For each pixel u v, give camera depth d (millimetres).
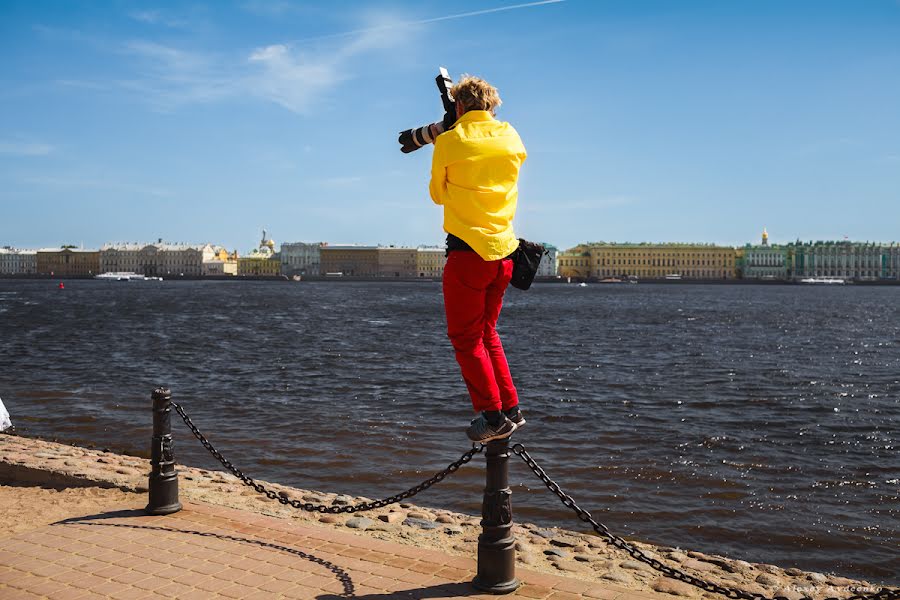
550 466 12156
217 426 15078
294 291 125250
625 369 26047
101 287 144250
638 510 10023
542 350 33000
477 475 11352
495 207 3633
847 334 44125
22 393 19141
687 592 5266
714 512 10016
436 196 3758
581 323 53156
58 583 4293
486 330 3949
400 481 11180
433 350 31719
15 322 48406
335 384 21312
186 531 5242
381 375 23359
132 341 35250
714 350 33562
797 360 29531
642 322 54625
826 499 10672
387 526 6398
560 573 5469
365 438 13984
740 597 4105
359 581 4348
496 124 3701
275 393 19547
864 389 21469
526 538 6543
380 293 118938
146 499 6395
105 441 13688
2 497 6633
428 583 4336
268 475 11500
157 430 5699
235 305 75438
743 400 19234
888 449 13750
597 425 15680
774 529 9414
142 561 4641
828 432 15266
